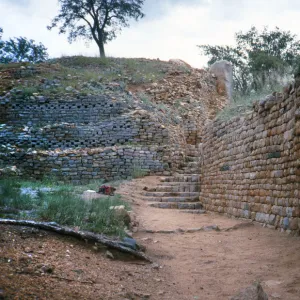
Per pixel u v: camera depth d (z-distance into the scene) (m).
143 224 9.80
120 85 27.06
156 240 8.09
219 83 31.70
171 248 7.48
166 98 27.59
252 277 5.59
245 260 6.50
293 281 5.21
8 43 43.19
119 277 5.18
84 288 4.38
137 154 18.66
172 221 10.52
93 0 41.62
